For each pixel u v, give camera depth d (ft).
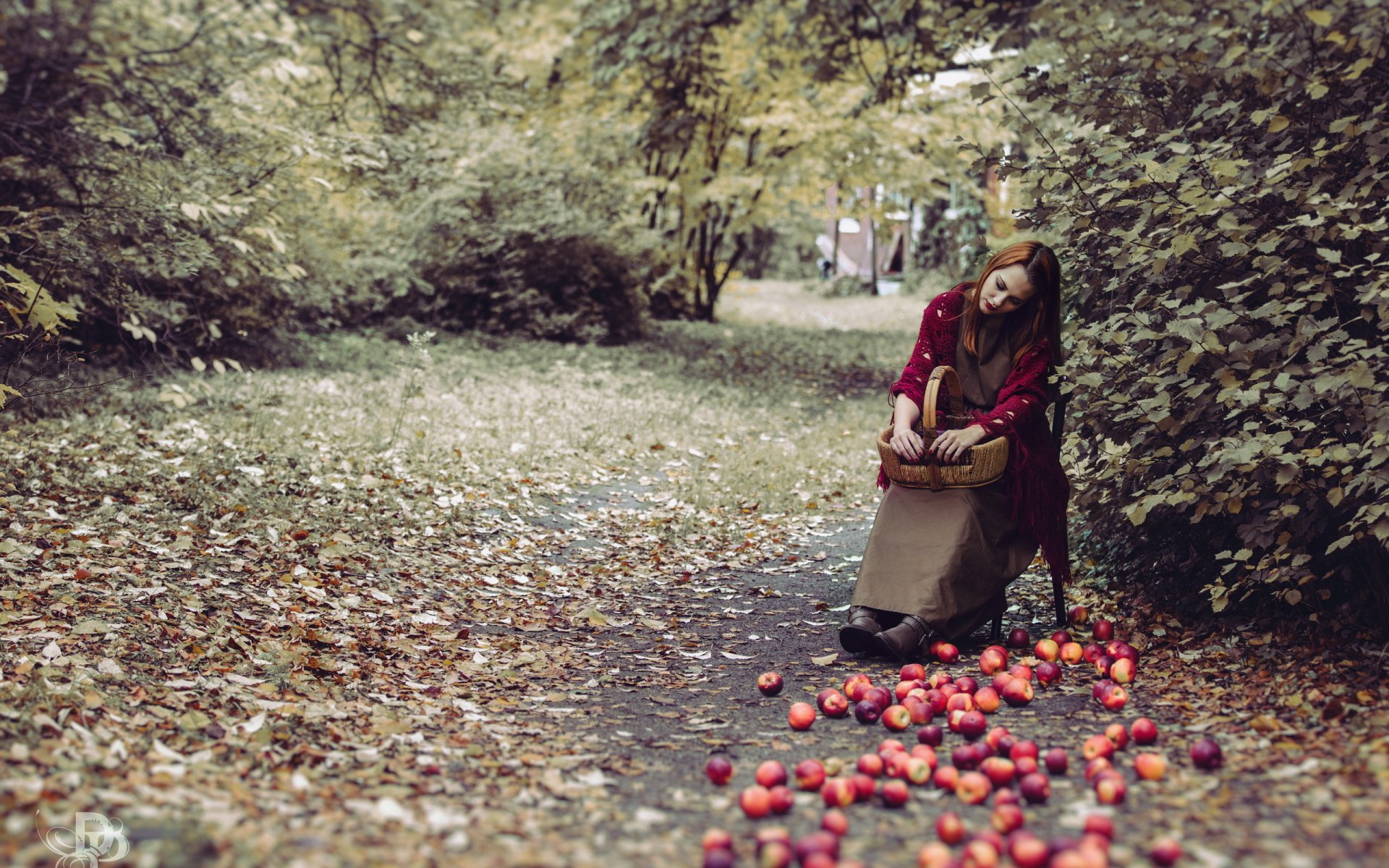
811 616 17.30
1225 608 13.53
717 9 42.14
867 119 58.03
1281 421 12.24
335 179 33.81
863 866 7.79
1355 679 11.91
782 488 26.16
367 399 31.22
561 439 29.43
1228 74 15.05
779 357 52.11
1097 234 15.65
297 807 9.11
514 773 10.48
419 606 16.53
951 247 92.38
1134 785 9.67
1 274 18.31
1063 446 17.03
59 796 8.82
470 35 48.37
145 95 25.53
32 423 23.81
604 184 53.06
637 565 20.20
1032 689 12.71
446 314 48.57
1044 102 17.33
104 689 11.78
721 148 66.64
